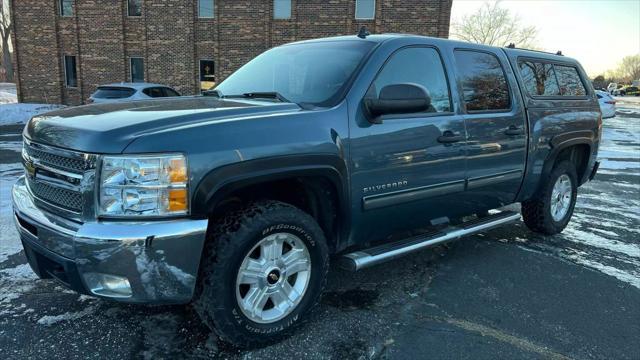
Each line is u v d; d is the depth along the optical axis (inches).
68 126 102.0
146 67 879.1
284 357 110.1
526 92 179.0
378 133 126.4
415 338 120.1
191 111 109.2
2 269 154.1
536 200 197.3
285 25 829.8
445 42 153.3
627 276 165.0
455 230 159.6
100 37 890.1
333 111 119.6
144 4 860.6
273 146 106.3
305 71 139.4
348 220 125.4
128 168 92.4
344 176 120.4
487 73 164.9
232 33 844.6
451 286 151.8
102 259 91.9
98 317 125.6
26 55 927.7
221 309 103.6
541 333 124.9
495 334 123.3
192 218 97.2
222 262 102.4
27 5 908.6
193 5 848.9
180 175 95.1
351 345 116.0
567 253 187.2
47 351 109.6
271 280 112.6
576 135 201.6
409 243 142.9
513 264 172.4
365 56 132.7
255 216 106.7
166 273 95.1
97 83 906.7
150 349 111.7
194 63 867.4
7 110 812.6
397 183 133.0
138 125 97.9
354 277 156.7
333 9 815.1
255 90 144.8
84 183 94.3
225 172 99.5
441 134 142.2
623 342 122.1
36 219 103.3
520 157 174.6
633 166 424.2
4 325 120.3
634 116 1168.2
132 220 93.4
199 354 110.1
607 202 281.9
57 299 135.1
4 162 352.5
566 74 207.0
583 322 131.6
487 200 167.5
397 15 796.0
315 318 128.3
